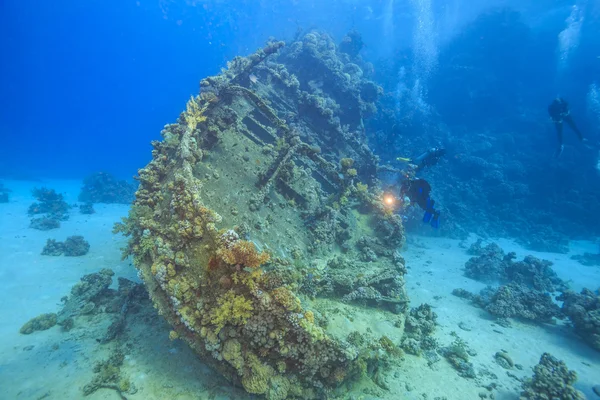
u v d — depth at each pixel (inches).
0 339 332.8
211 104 431.5
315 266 358.6
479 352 392.2
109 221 831.7
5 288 438.9
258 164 426.0
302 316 247.9
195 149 346.6
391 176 953.5
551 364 344.5
